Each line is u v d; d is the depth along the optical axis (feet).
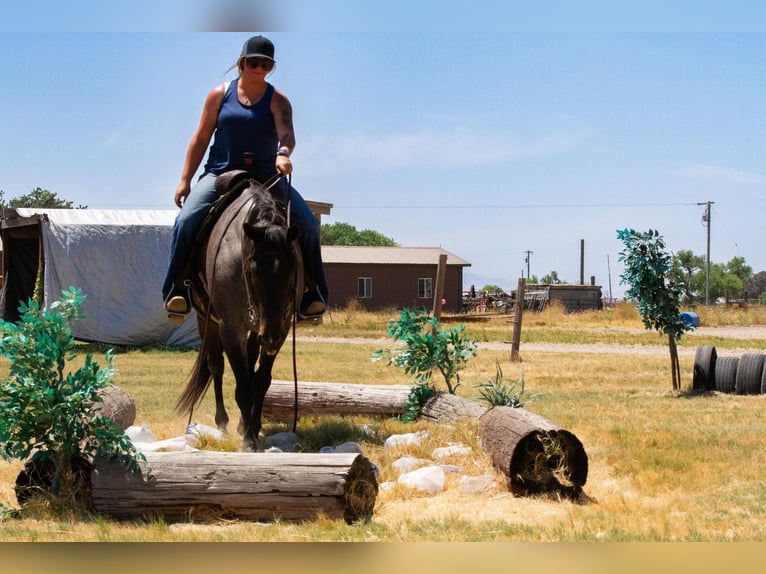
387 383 50.08
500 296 197.77
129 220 78.43
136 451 21.20
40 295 73.97
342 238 377.09
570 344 91.04
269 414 34.88
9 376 21.84
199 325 30.71
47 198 212.84
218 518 20.98
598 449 29.55
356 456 20.95
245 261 23.73
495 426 25.76
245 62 28.76
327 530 19.81
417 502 23.24
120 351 71.26
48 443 21.83
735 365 48.32
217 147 29.53
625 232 50.11
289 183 27.20
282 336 24.72
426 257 190.90
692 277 340.80
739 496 23.73
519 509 22.49
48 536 19.22
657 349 85.40
